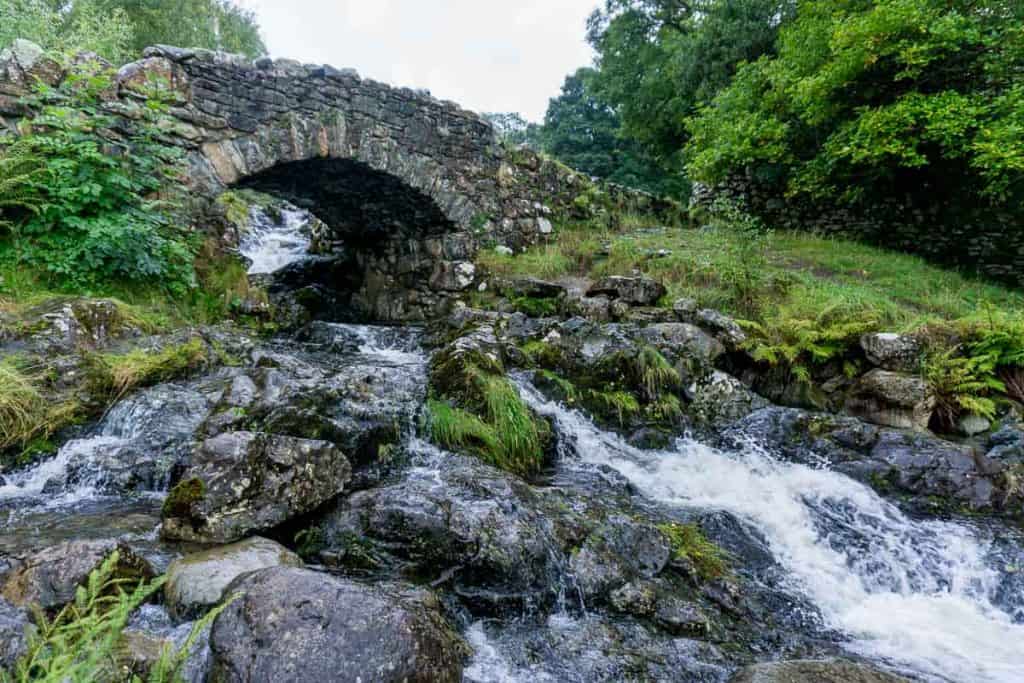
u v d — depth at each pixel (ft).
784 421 17.65
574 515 11.59
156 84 19.83
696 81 51.01
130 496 11.57
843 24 31.07
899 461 15.58
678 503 13.69
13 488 11.60
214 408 13.80
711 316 21.57
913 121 28.76
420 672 6.54
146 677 6.00
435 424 14.78
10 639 5.71
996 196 31.53
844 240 37.73
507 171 31.53
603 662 8.39
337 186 26.68
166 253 19.97
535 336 20.90
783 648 9.47
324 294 31.40
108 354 15.42
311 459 10.82
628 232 35.63
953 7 29.60
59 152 18.28
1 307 15.30
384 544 9.89
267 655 6.22
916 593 11.82
